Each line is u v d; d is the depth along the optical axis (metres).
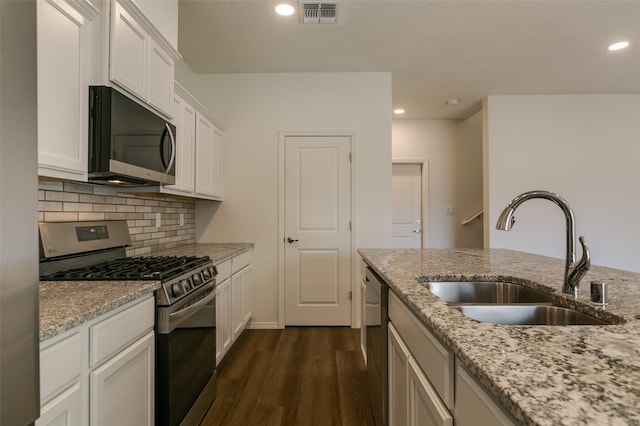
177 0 2.25
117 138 1.52
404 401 1.23
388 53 3.18
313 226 3.60
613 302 1.05
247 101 3.62
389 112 3.60
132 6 1.62
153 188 2.10
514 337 0.72
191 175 2.66
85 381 1.02
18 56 0.68
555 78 3.77
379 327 1.68
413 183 5.31
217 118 3.57
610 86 4.02
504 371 0.55
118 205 2.21
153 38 1.87
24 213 0.70
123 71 1.58
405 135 5.21
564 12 2.53
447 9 2.50
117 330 1.16
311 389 2.26
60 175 1.33
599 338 0.71
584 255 1.13
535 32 2.81
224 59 3.30
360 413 1.99
